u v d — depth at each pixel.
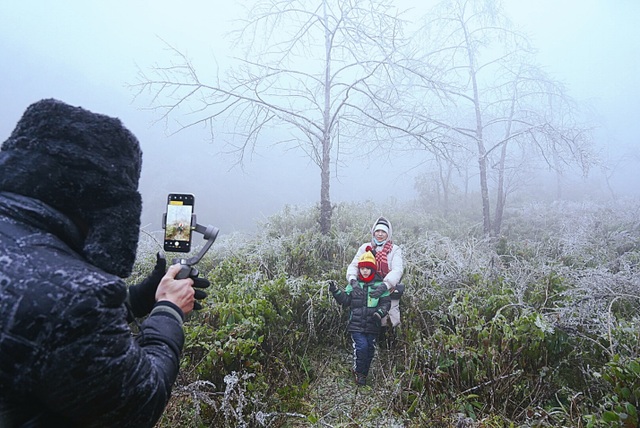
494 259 5.35
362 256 4.03
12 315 0.75
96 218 0.95
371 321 3.70
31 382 0.76
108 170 0.95
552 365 3.08
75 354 0.77
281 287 3.99
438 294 4.23
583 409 2.68
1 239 0.83
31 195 0.90
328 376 3.69
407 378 3.23
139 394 0.89
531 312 3.39
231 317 3.32
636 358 2.53
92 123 0.96
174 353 1.12
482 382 2.96
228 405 2.50
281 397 3.12
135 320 1.31
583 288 3.75
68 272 0.82
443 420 2.72
